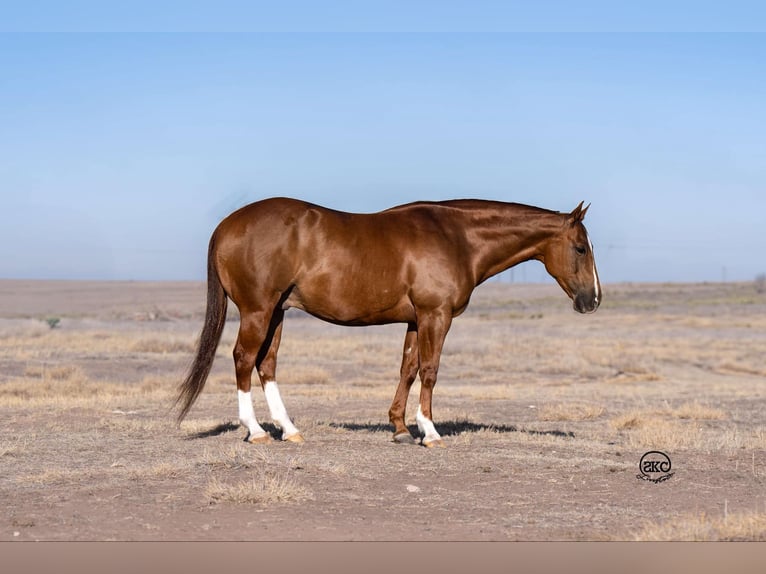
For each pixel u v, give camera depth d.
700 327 54.19
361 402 16.75
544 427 13.30
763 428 13.55
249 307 10.10
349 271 10.04
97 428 11.88
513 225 10.78
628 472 9.22
